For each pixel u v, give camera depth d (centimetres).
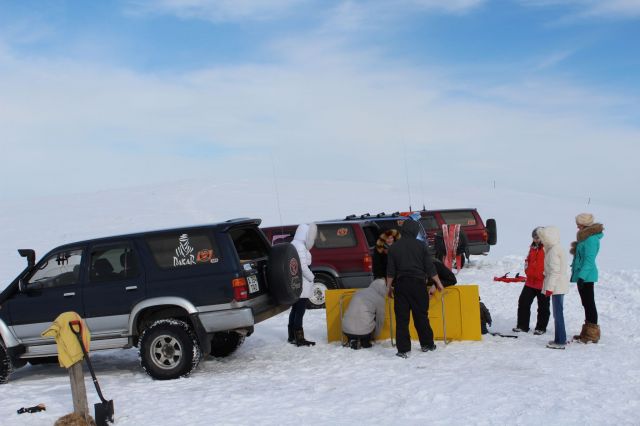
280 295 870
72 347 606
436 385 708
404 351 864
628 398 641
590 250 905
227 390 729
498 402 637
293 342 995
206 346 805
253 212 4253
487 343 927
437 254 1830
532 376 736
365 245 1324
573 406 618
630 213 4784
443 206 4750
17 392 779
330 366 838
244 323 796
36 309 843
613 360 803
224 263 808
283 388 732
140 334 837
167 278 816
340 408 641
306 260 976
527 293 996
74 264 850
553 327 1043
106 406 616
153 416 638
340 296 995
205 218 4003
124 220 4031
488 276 1719
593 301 920
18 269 2511
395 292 879
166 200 4991
